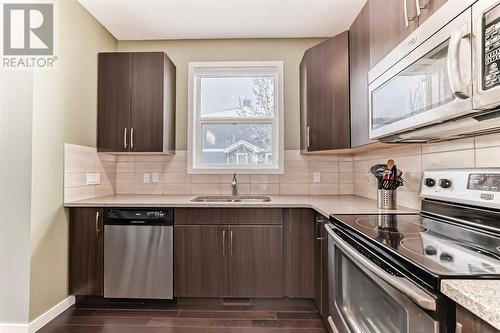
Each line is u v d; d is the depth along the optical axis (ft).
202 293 7.84
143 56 9.27
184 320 7.23
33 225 6.68
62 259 7.68
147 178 10.36
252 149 10.57
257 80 10.62
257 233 7.86
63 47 7.71
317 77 8.45
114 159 10.31
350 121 7.55
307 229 7.84
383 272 3.11
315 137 8.49
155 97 9.25
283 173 10.25
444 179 4.84
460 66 3.06
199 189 10.30
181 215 7.89
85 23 8.67
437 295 2.38
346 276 4.71
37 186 6.81
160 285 7.86
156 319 7.29
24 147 6.63
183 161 10.35
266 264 7.84
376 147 7.30
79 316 7.43
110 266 7.90
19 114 6.66
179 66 10.54
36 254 6.78
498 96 2.71
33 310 6.68
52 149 7.30
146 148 9.22
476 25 2.94
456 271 2.51
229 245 7.86
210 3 8.42
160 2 8.36
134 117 9.24
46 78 7.09
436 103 3.60
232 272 7.85
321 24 9.53
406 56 4.27
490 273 2.47
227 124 10.62
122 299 8.25
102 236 7.94
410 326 2.73
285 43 10.44
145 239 7.89
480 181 4.06
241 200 9.36
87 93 8.79
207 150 10.60
